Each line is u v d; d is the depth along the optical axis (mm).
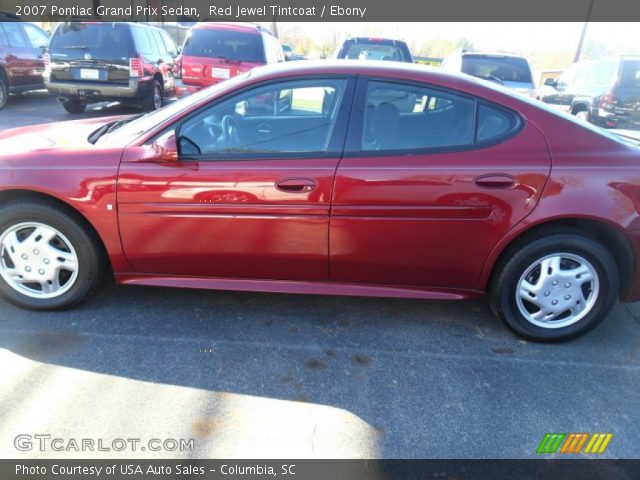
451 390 2521
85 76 9062
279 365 2646
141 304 3158
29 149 2861
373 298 3400
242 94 2791
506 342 2977
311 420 2277
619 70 8633
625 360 2857
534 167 2676
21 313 2984
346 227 2744
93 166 2734
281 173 2689
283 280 2990
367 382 2553
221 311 3137
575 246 2770
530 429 2291
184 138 2766
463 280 2920
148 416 2244
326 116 2793
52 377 2453
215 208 2738
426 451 2143
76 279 2934
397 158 2709
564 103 10406
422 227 2734
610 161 2715
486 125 2771
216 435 2164
